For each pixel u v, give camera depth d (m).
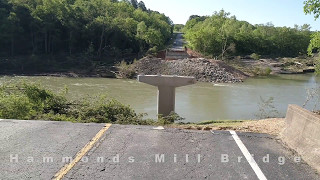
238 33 87.56
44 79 42.75
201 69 47.16
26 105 10.37
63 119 9.59
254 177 4.31
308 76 56.41
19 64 51.94
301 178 4.32
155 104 25.17
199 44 78.62
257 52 90.31
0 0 59.91
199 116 21.09
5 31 55.69
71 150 5.18
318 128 5.05
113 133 6.28
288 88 37.81
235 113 22.28
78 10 69.50
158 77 17.28
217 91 33.94
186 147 5.52
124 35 69.06
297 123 5.84
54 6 63.00
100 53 62.81
